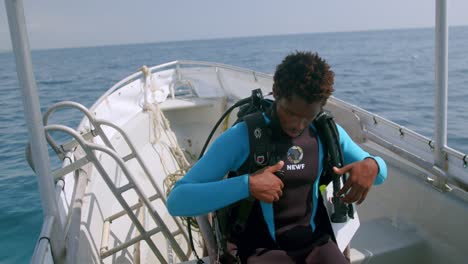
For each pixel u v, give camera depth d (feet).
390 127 9.29
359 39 401.08
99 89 78.33
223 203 4.95
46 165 5.19
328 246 5.67
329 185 6.30
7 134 38.55
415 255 7.63
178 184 5.19
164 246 10.65
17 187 24.79
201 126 18.24
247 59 157.28
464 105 37.65
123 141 13.17
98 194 9.40
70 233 6.68
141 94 17.25
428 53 143.33
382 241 7.70
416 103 44.68
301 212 5.57
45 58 308.40
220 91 18.97
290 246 5.57
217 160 5.20
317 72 4.72
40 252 4.87
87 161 7.58
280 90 4.89
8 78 108.99
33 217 20.67
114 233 9.45
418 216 7.96
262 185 4.87
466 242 6.98
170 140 15.70
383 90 56.49
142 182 12.40
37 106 4.94
